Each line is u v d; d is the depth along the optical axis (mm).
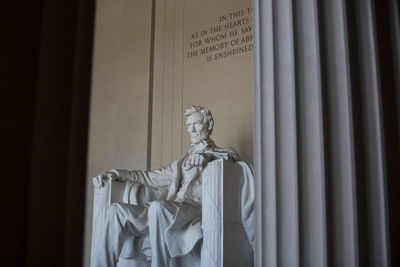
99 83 11953
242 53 10391
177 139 10797
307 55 4934
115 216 7281
